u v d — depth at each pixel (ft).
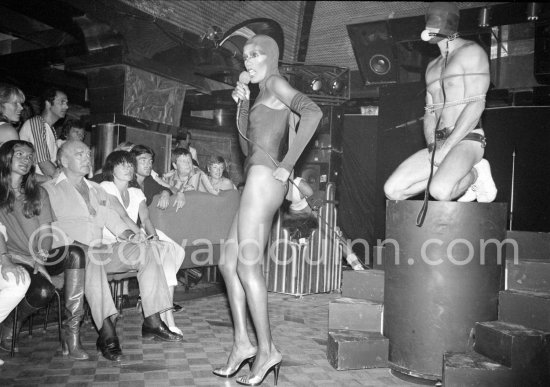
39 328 11.41
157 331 10.80
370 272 10.65
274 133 8.08
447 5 9.71
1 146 9.38
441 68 10.12
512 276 9.24
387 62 22.38
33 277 9.32
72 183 11.02
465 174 9.17
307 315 14.15
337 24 23.34
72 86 21.80
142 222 12.44
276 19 21.85
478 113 9.30
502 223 8.98
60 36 18.43
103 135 16.61
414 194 10.53
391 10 21.58
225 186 16.70
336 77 21.01
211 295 16.63
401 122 23.88
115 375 8.51
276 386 8.30
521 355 7.73
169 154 18.61
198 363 9.30
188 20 17.78
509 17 17.40
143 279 10.75
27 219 9.51
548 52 18.60
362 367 9.27
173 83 18.54
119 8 15.31
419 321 8.86
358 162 26.94
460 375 7.72
